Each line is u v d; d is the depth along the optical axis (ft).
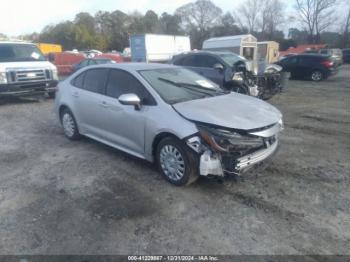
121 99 12.65
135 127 13.64
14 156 16.63
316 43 216.74
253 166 11.96
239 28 252.42
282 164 14.98
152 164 14.93
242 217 10.46
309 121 24.29
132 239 9.39
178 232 9.70
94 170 14.48
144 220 10.36
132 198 11.78
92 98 16.12
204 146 11.19
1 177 13.97
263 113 12.39
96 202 11.55
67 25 252.62
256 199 11.61
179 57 33.47
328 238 9.33
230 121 11.13
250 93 28.48
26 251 8.93
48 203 11.57
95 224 10.17
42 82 31.99
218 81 29.37
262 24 245.86
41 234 9.70
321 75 54.24
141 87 13.76
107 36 252.83
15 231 9.88
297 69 56.03
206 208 11.03
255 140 11.27
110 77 15.52
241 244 9.11
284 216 10.50
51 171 14.51
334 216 10.47
